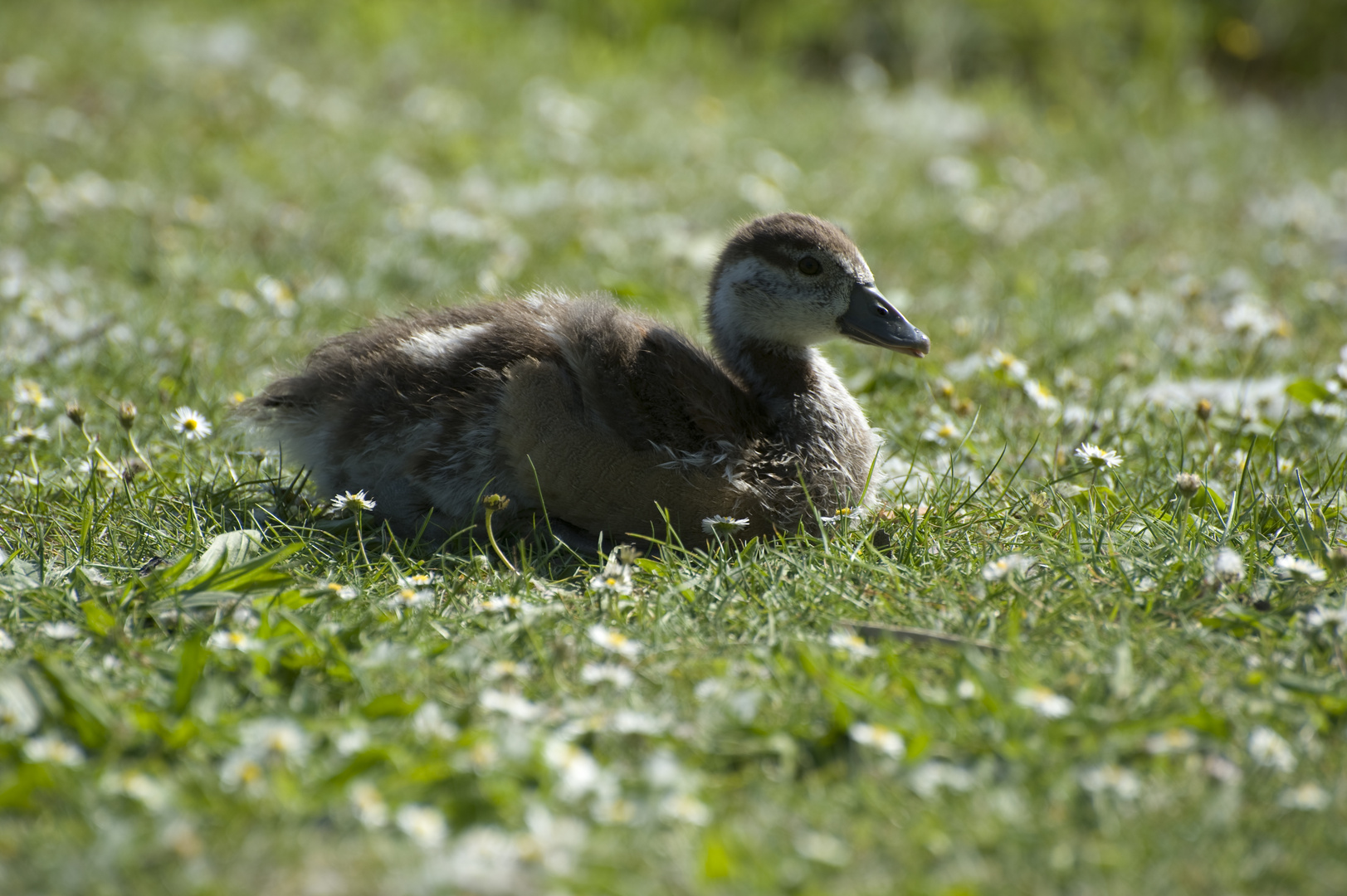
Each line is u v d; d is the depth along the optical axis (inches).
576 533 362.6
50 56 931.3
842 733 237.3
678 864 201.0
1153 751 231.6
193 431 393.7
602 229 712.4
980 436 439.5
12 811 209.8
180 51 981.8
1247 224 779.4
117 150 785.6
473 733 231.3
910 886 196.2
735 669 267.1
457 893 194.5
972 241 732.7
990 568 303.9
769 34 1258.6
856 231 736.3
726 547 353.1
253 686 252.1
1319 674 267.7
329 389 375.9
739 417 364.2
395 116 911.0
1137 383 505.0
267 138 834.2
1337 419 429.7
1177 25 1264.8
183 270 604.4
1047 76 1203.2
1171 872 201.8
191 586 297.0
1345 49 1333.7
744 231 398.0
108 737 229.5
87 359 487.2
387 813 210.5
